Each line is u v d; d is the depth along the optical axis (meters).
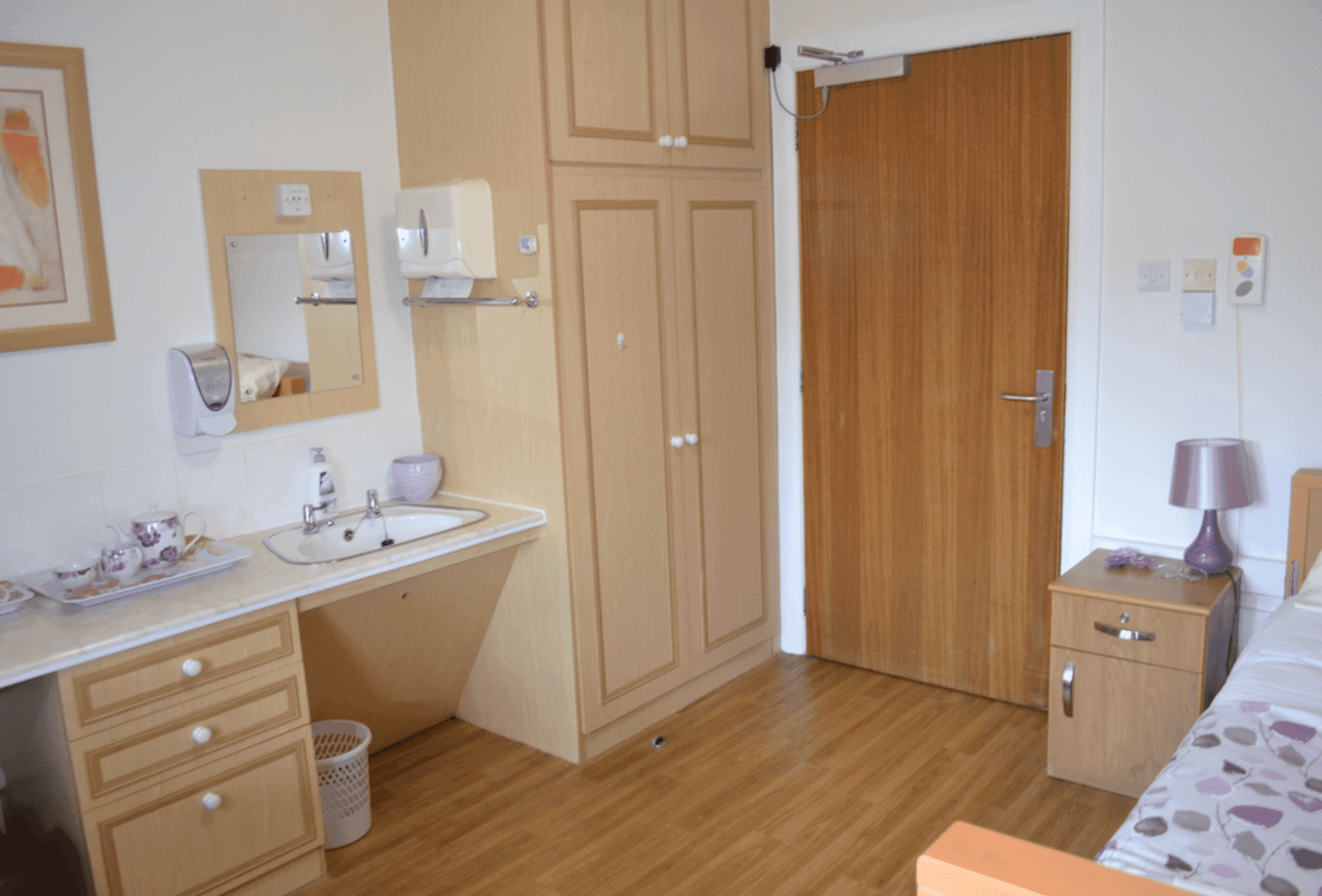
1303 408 2.52
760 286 3.35
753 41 3.21
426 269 2.73
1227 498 2.45
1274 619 2.23
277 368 2.68
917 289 3.12
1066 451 2.90
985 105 2.91
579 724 2.87
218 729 2.16
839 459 3.38
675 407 3.05
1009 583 3.09
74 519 2.35
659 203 2.92
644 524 2.99
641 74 2.81
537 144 2.56
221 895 2.21
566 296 2.67
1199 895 1.13
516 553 2.87
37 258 2.25
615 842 2.50
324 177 2.73
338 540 2.71
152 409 2.46
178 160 2.46
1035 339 2.92
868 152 3.15
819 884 2.28
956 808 2.55
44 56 2.22
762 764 2.84
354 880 2.39
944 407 3.12
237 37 2.55
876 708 3.16
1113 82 2.67
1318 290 2.46
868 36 3.07
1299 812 1.52
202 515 2.57
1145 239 2.69
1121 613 2.47
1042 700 3.08
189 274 2.51
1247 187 2.52
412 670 2.89
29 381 2.27
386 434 2.97
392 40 2.85
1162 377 2.71
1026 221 2.88
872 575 3.38
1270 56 2.44
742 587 3.41
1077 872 1.17
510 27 2.54
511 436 2.81
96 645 1.94
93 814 1.98
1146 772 2.51
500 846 2.50
